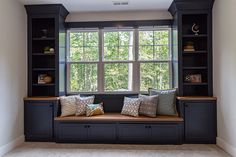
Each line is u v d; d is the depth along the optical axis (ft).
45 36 13.75
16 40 11.98
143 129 12.08
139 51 14.38
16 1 12.03
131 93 14.12
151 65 14.33
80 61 14.57
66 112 12.75
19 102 12.26
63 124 12.46
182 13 12.60
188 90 13.47
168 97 12.65
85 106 13.05
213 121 12.03
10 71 11.30
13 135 11.57
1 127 10.46
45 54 13.41
